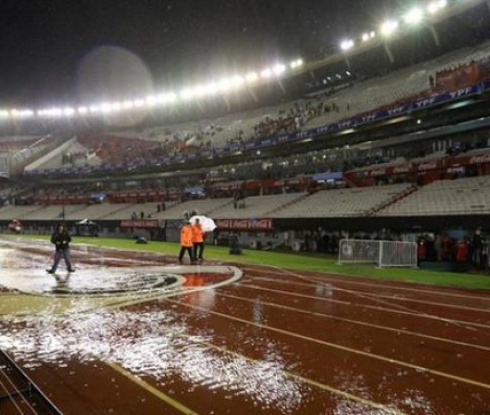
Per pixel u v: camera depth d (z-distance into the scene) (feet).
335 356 20.27
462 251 59.62
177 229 119.44
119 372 18.08
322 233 88.02
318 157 122.72
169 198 148.97
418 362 19.54
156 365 18.93
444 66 112.68
